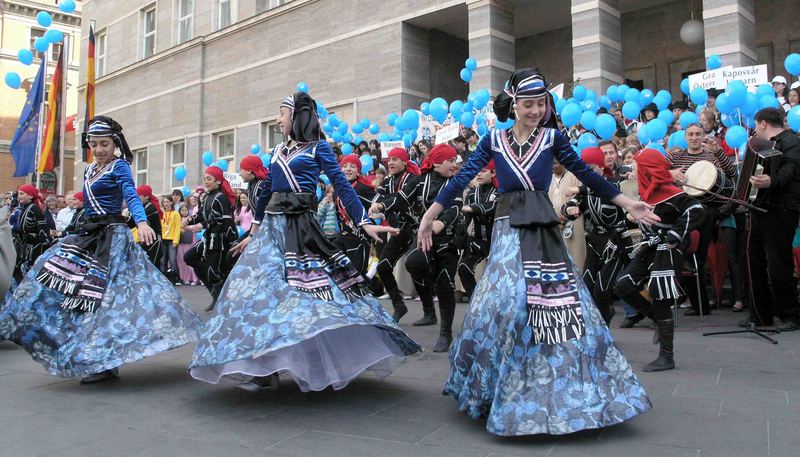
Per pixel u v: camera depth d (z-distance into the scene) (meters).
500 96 3.47
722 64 10.96
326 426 3.30
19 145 16.95
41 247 8.59
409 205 5.81
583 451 2.87
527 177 3.29
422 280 6.35
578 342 3.09
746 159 5.71
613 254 5.13
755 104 7.03
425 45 15.42
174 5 21.36
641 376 4.22
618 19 12.92
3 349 5.79
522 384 3.04
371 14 15.54
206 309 8.37
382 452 2.90
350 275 3.95
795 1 12.98
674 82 14.57
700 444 2.91
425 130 10.84
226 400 3.85
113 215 4.48
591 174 3.32
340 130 12.34
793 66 7.77
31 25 35.12
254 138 18.36
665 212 4.36
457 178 3.42
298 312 3.50
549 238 3.26
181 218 13.62
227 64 19.30
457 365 3.32
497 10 13.84
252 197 7.43
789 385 3.93
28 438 3.14
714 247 7.57
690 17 14.34
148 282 4.42
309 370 3.63
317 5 16.73
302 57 17.11
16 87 13.90
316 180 4.03
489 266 3.31
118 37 23.84
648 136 7.28
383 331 4.02
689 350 5.11
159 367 4.83
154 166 21.67
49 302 4.29
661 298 4.35
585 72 12.50
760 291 5.88
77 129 25.52
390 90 15.05
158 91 21.59
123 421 3.43
